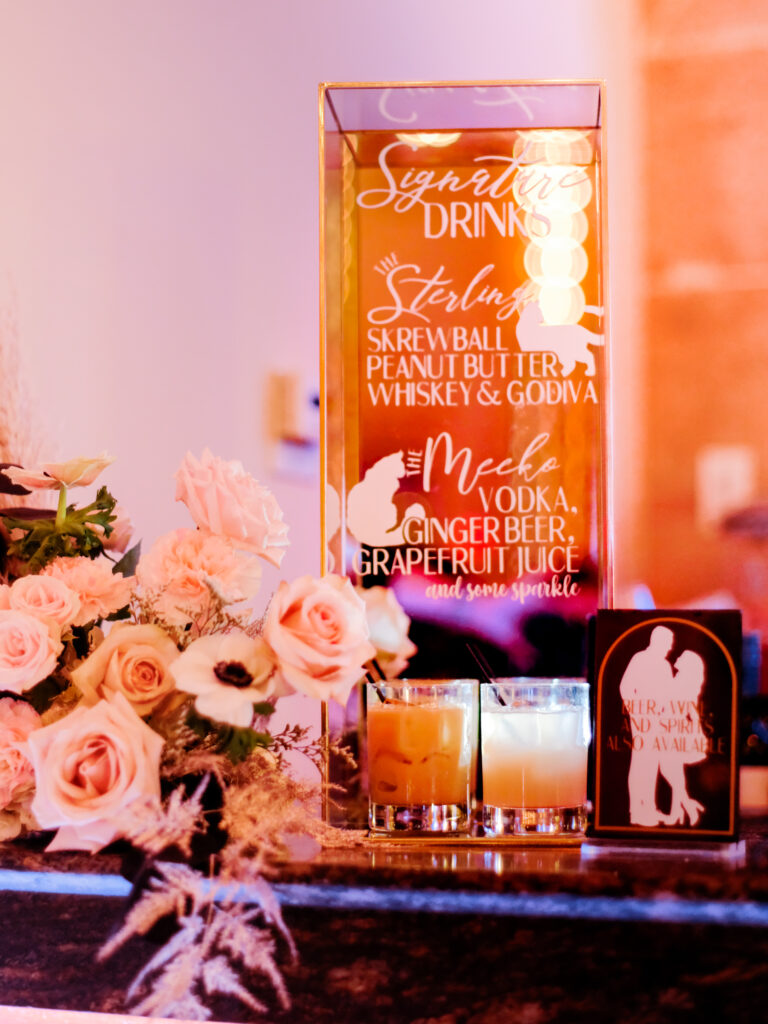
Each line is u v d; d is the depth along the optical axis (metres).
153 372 1.08
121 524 0.97
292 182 1.05
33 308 1.09
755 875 0.73
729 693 0.82
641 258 1.00
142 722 0.77
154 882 0.75
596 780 0.83
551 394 0.96
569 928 0.73
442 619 0.96
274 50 1.05
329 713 0.94
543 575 0.96
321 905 0.75
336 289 0.97
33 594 0.84
